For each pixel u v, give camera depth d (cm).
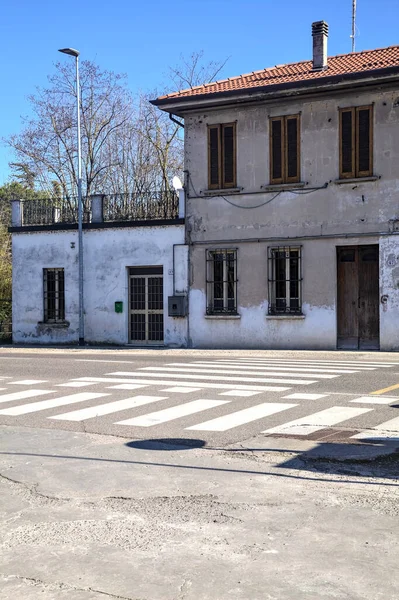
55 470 682
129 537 488
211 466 683
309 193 2158
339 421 885
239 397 1096
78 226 2538
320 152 2142
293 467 671
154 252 2412
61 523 523
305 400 1055
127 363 1692
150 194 2452
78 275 2561
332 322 2138
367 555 446
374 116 2066
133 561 444
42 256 2636
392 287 2042
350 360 1780
